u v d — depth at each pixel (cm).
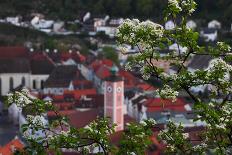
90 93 19012
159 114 15688
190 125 12500
